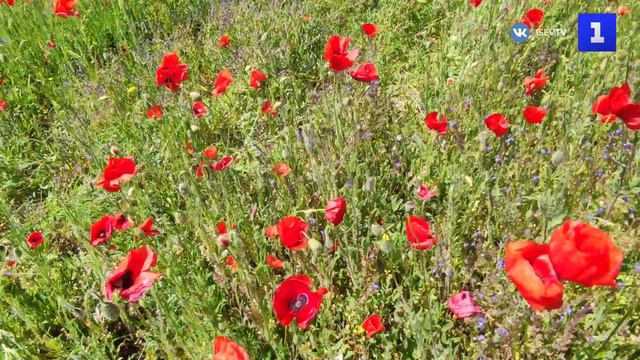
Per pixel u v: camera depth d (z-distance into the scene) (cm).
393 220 88
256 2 163
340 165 92
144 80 138
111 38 169
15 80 146
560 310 63
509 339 60
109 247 94
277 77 131
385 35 145
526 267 39
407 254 79
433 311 67
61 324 80
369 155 100
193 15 170
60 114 127
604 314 59
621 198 74
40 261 85
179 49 151
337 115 99
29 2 166
